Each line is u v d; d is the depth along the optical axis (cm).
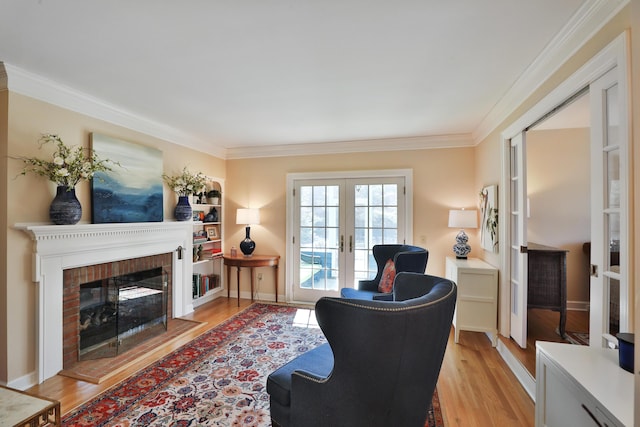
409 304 127
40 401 147
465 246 360
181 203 380
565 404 118
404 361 126
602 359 125
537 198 412
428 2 150
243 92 263
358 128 372
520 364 243
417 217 414
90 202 280
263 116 327
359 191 438
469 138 395
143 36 180
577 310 398
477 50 196
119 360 271
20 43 186
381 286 335
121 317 312
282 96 272
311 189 457
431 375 141
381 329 121
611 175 149
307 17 162
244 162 482
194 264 423
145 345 303
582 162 401
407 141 414
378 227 430
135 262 327
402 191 420
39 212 240
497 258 309
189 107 299
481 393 226
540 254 305
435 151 408
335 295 448
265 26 170
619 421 87
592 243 159
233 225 488
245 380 241
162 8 154
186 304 397
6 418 135
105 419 193
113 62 211
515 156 284
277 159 468
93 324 287
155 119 337
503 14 159
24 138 229
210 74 229
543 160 410
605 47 144
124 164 308
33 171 235
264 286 476
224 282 491
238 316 393
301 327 355
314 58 206
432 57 204
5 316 220
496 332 302
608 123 150
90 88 254
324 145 445
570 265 403
